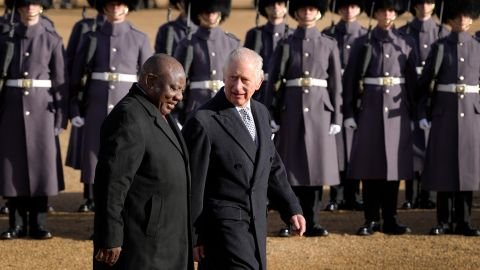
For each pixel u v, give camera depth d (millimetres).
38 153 18953
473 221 20562
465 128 19094
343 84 19719
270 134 12242
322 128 19203
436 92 19250
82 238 18922
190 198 11148
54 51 19031
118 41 19641
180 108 19656
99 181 10539
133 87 11000
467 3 18906
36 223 18922
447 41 19281
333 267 16531
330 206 22016
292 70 19203
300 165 19109
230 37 20312
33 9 18844
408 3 20078
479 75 19234
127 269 10633
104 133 10703
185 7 21000
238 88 11867
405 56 19594
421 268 16484
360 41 19641
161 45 23000
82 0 65688
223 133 11883
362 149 19484
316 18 19234
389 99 19422
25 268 16547
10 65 18891
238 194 11836
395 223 19281
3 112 18953
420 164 21828
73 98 19453
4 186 18797
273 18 22578
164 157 10797
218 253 11758
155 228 10711
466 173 19031
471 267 16562
